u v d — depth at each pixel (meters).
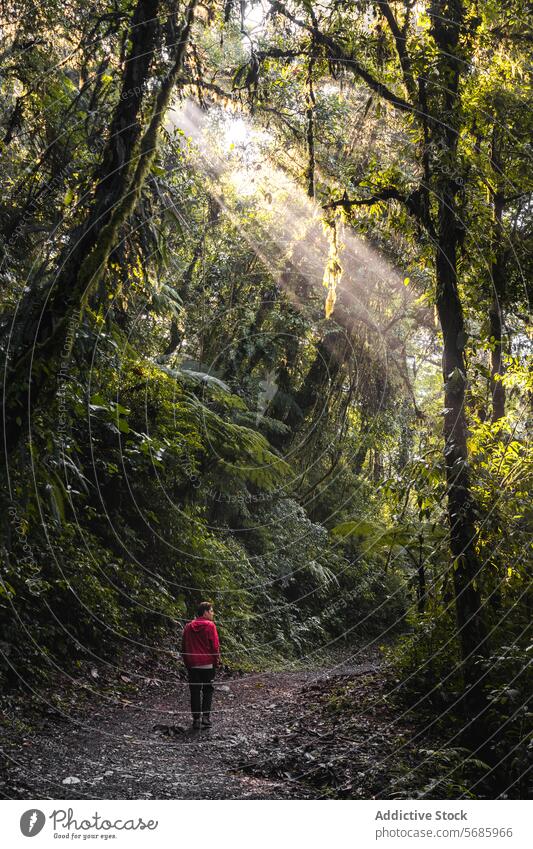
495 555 6.00
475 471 6.17
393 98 7.18
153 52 5.24
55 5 7.67
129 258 5.45
